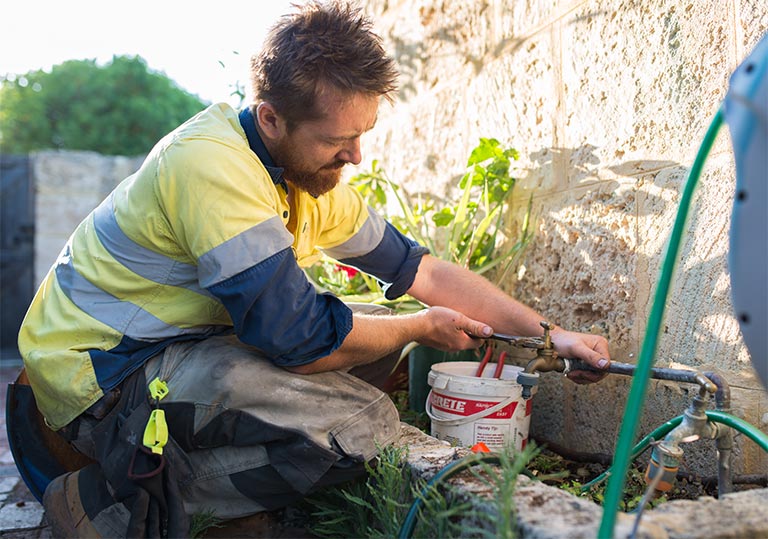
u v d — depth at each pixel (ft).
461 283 6.53
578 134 6.81
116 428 5.11
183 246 5.10
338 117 5.01
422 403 7.63
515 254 7.64
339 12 5.04
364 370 6.61
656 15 5.79
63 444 6.09
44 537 5.94
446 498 4.40
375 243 6.47
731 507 3.80
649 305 5.89
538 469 6.41
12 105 42.42
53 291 5.54
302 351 5.04
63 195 19.93
